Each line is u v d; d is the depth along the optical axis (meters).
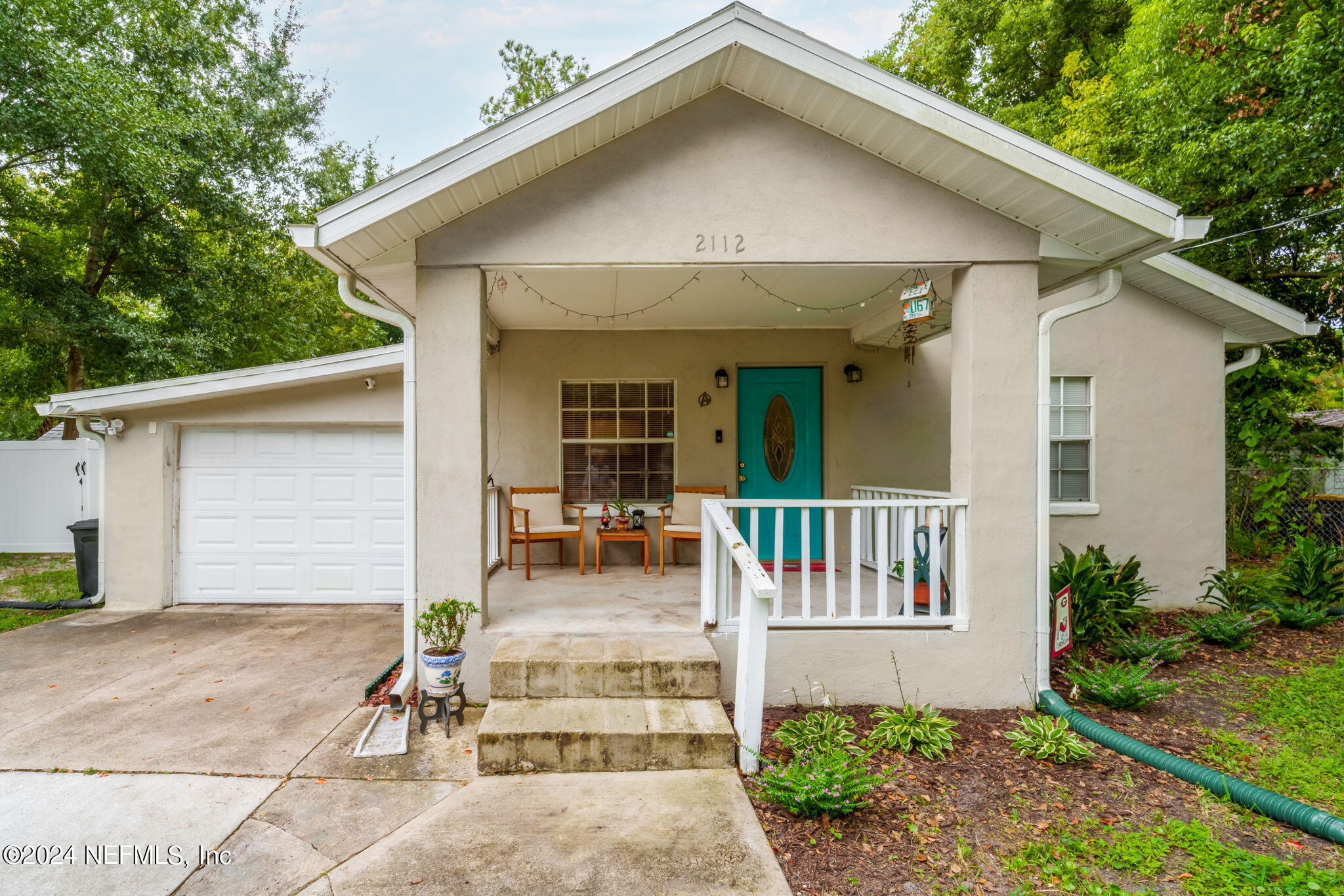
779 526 4.42
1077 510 7.11
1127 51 10.54
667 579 6.29
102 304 10.87
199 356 11.53
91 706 4.35
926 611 5.09
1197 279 6.70
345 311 16.19
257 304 13.58
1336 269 9.29
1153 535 7.21
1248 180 8.18
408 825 3.00
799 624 4.38
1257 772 3.56
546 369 7.30
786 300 6.16
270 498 7.43
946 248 4.40
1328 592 6.63
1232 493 10.19
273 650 5.64
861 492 7.09
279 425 7.40
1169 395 7.23
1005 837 2.95
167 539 7.21
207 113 11.57
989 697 4.42
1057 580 5.50
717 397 7.37
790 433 7.49
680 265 4.34
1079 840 2.91
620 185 4.31
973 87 15.80
